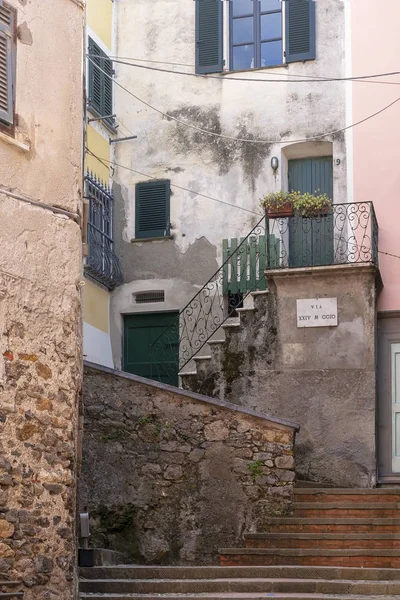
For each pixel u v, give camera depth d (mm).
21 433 9258
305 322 15031
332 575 10914
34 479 9336
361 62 16438
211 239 16797
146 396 13234
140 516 12977
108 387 13320
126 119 17484
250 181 16750
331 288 15055
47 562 9352
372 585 10305
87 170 16328
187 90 17281
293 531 12641
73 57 10469
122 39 17672
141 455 13109
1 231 9336
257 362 15117
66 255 10031
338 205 15773
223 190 16875
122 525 12969
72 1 10523
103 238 16766
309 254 16203
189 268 16828
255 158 16766
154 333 16984
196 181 17031
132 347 17047
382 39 16375
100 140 17000
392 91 16219
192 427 13070
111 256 16922
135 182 17297
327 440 14664
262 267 16312
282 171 16688
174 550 12812
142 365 16922
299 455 14711
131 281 17078
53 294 9805
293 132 16609
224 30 17266
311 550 12055
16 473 9156
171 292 16859
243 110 16953
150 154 17312
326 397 14789
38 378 9516
